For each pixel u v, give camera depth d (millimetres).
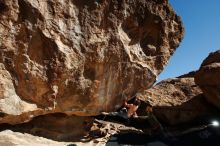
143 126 15938
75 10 8656
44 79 8055
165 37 10391
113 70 9484
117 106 10102
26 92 7898
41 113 8281
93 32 8898
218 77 17266
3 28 7469
